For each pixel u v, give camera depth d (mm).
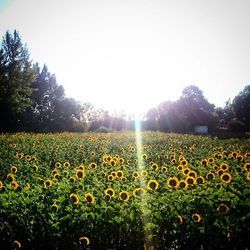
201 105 90125
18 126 56000
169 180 8188
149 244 6191
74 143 22750
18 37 56875
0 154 16094
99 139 28016
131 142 25547
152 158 15711
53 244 6066
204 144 23703
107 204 6848
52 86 77625
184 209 6449
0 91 53312
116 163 12570
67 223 6113
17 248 5957
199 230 5996
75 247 6004
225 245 5977
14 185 8461
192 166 11844
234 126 65188
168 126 60500
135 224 6160
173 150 18359
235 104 95938
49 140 25188
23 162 13227
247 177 8750
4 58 55531
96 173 10570
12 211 6566
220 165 11016
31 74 58719
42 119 65812
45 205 6754
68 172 10672
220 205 6262
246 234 5969
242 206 6469
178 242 6105
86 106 76625
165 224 6164
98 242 6051
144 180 9711
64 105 72250
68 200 7016
